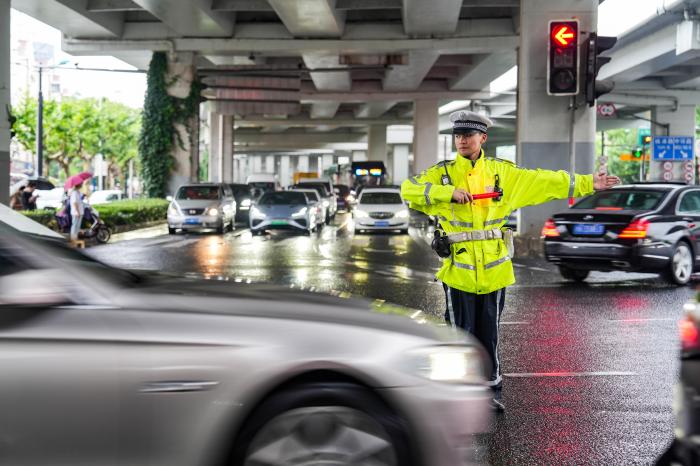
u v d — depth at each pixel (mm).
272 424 3598
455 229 6070
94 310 3605
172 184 39719
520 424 5746
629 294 12758
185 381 3541
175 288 4121
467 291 6062
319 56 41062
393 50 38344
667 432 5551
